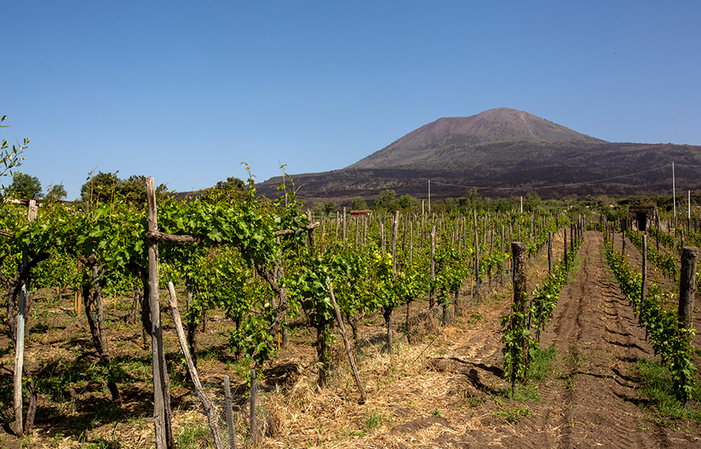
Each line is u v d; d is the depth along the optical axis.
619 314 12.80
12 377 6.77
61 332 9.80
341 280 7.05
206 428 4.98
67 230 4.43
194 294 7.87
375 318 11.96
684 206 58.19
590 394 6.37
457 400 5.95
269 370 7.74
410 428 4.93
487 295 15.24
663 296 9.44
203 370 7.70
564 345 9.31
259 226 5.75
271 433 4.84
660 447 4.96
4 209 5.07
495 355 8.45
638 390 6.81
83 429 5.19
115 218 4.41
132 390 6.64
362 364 7.25
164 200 4.93
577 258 26.27
